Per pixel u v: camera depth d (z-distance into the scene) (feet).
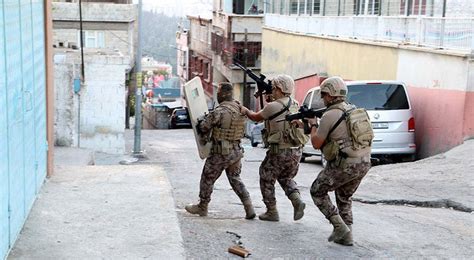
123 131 67.31
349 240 19.93
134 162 61.16
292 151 21.52
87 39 129.80
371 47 60.75
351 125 18.26
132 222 20.06
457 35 46.52
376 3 70.28
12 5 16.70
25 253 16.83
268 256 18.56
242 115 22.30
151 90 219.41
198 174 44.01
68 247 17.48
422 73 50.37
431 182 34.27
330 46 72.69
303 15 91.71
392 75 56.13
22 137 18.65
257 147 76.07
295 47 87.25
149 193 23.89
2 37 15.14
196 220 22.76
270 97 22.17
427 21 51.34
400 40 56.29
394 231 22.82
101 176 27.04
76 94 65.72
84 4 128.06
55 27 127.34
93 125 66.59
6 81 15.78
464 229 24.00
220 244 19.42
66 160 45.44
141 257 16.94
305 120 19.51
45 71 25.45
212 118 21.93
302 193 32.55
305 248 19.54
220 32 132.98
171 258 16.97
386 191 32.53
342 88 18.51
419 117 50.62
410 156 44.91
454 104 45.39
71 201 22.44
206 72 155.12
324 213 19.76
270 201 22.80
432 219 25.76
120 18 129.80
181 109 143.64
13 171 16.97
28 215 20.16
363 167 18.57
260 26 123.65
